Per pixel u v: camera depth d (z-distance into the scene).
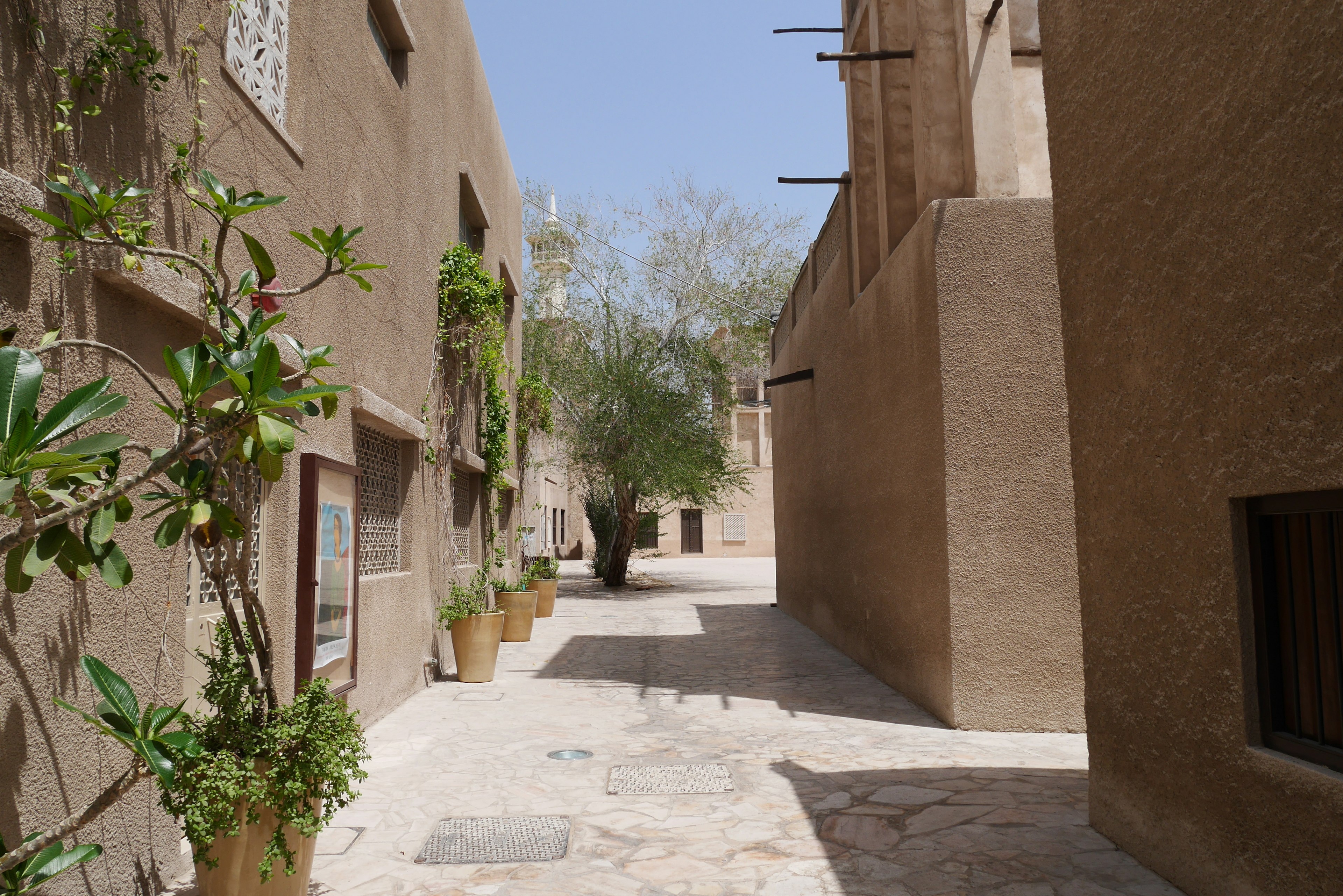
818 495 12.33
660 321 21.80
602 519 24.89
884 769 5.59
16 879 2.14
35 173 2.93
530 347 21.88
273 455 2.67
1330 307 2.76
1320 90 2.78
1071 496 6.66
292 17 5.48
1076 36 4.38
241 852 3.25
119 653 3.41
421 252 8.38
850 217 10.23
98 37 3.26
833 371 11.08
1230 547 3.30
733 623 14.45
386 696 7.25
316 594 5.20
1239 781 3.28
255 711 3.40
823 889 3.72
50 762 2.94
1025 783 5.25
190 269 3.95
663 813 4.75
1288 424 2.95
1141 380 3.88
